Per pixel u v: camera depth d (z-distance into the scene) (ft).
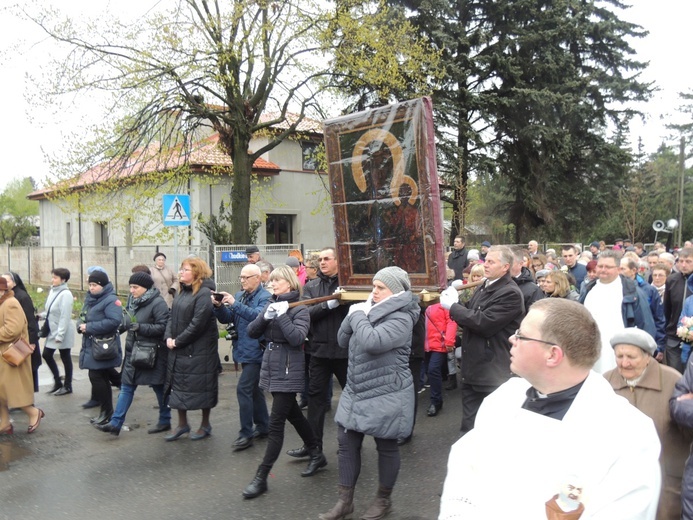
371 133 16.75
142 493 15.71
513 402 6.26
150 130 48.37
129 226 73.26
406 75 56.65
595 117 82.17
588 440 5.66
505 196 91.45
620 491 5.42
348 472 13.65
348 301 17.21
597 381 6.01
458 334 27.14
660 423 10.12
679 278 20.93
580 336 5.91
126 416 23.41
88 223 92.02
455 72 69.56
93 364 21.49
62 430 21.49
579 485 5.56
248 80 51.19
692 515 8.98
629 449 5.55
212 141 59.82
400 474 16.84
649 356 10.43
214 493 15.62
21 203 175.01
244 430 19.16
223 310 19.34
